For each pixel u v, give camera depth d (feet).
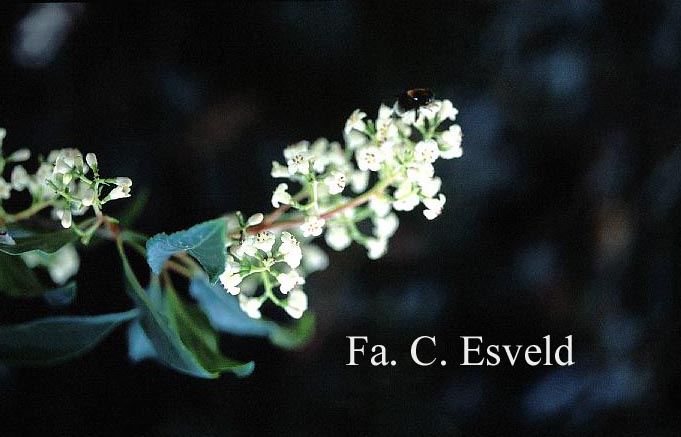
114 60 1.95
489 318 1.99
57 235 1.23
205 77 2.00
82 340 1.31
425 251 2.01
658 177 2.00
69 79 1.92
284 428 1.86
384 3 2.02
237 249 1.21
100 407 1.82
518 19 1.99
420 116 1.26
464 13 2.01
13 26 1.89
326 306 1.95
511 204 2.02
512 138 2.01
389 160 1.25
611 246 2.00
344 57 2.02
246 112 1.99
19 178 1.30
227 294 1.41
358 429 1.87
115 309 1.86
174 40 1.99
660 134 1.99
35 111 1.90
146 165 1.92
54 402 1.80
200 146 1.96
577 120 2.00
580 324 1.99
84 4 1.94
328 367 1.93
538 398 1.95
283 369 1.92
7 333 1.28
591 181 2.01
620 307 2.00
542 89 1.99
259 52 2.02
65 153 1.20
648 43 1.98
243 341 1.93
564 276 2.01
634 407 1.96
